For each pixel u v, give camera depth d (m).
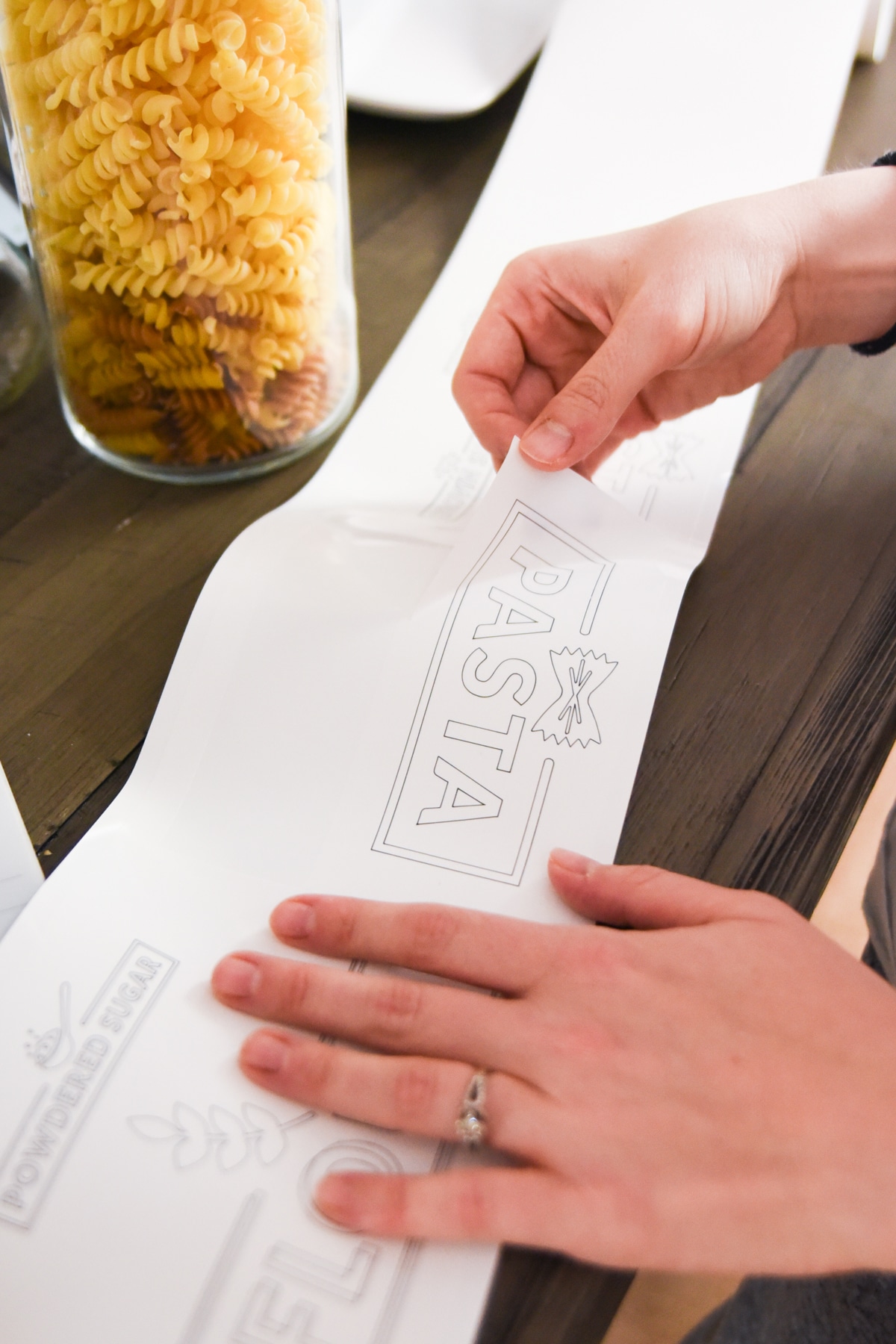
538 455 0.41
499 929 0.33
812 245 0.47
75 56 0.34
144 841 0.36
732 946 0.32
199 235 0.38
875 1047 0.30
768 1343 0.37
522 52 0.67
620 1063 0.30
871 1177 0.28
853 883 0.53
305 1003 0.31
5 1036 0.31
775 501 0.48
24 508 0.47
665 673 0.41
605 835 0.37
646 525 0.44
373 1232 0.28
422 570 0.43
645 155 0.63
